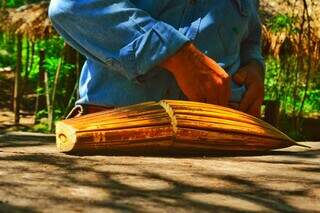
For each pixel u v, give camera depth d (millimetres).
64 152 1905
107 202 1226
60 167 1619
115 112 1959
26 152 1912
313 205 1280
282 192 1397
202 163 1790
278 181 1525
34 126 10797
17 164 1646
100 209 1168
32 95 13102
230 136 2035
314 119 11094
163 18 2346
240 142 2061
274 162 1891
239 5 2416
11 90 13875
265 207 1244
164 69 2293
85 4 2172
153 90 2307
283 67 9430
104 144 1891
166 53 2148
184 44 2150
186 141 1971
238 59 2496
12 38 11062
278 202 1294
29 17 9836
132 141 1919
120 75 2320
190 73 2164
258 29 2629
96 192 1316
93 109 2395
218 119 2041
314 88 11688
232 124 2057
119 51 2184
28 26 9750
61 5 2203
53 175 1496
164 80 2303
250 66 2518
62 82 10805
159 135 1945
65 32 2273
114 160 1778
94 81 2379
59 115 10539
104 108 2363
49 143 2219
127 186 1396
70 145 1868
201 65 2172
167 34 2152
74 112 2467
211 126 2008
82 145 1862
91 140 1872
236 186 1447
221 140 2021
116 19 2174
